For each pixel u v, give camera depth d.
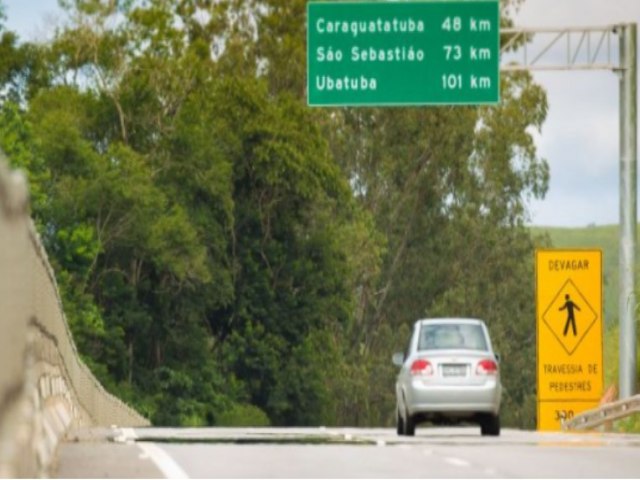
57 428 63.16
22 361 37.12
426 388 98.31
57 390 73.31
